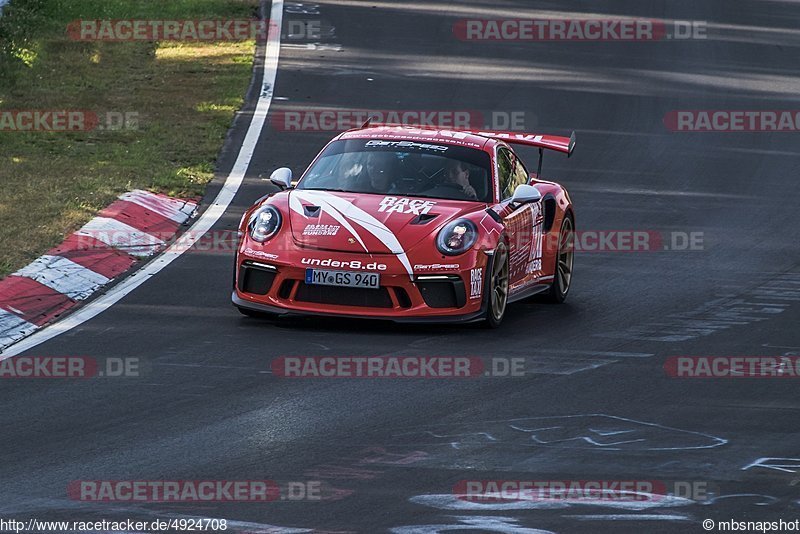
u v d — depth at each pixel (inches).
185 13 3368.6
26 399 987.9
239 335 1210.0
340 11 3604.8
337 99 2620.6
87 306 1306.6
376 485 805.2
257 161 2097.7
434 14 3651.6
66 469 824.9
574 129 2516.0
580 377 1104.8
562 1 3993.6
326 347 1179.9
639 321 1353.3
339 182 1375.5
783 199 2082.9
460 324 1312.7
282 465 842.2
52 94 2440.9
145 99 2485.2
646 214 1942.7
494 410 992.2
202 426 927.0
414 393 1035.3
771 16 4033.0
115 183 1827.0
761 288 1526.8
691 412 1003.3
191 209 1775.3
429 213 1298.0
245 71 2812.5
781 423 978.7
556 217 1476.4
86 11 3203.7
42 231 1545.3
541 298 1475.1
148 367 1088.2
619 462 867.4
